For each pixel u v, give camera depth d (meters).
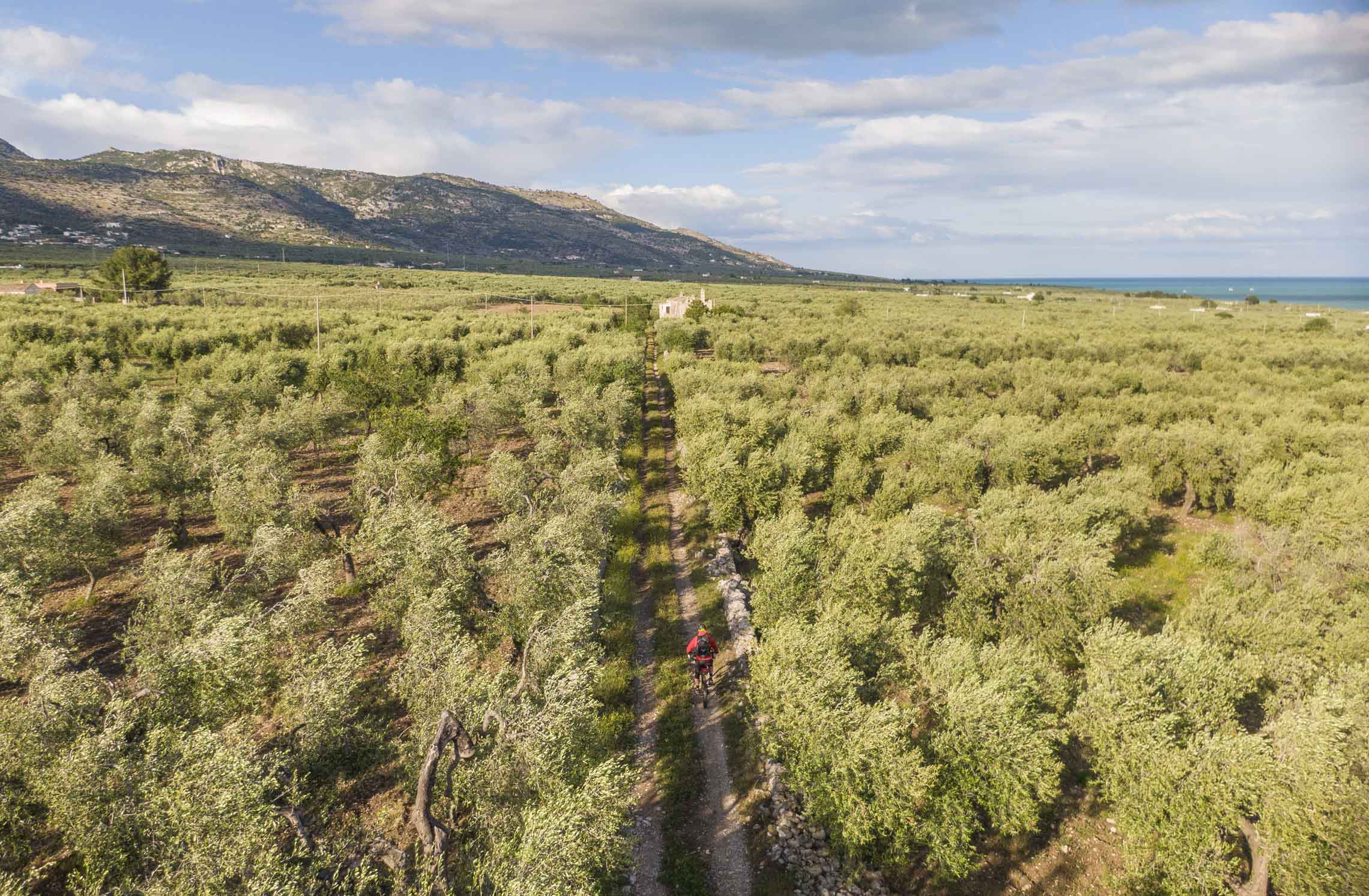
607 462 29.67
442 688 14.58
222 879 9.77
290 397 42.88
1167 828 13.17
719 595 25.98
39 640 15.78
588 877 11.48
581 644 16.58
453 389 49.84
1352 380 60.41
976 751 13.94
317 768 13.52
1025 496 30.34
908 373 62.84
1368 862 11.58
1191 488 35.62
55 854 12.94
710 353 86.31
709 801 16.06
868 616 18.53
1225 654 18.78
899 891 14.08
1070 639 20.16
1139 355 73.75
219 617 16.88
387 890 11.98
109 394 44.09
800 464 32.69
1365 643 17.25
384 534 20.12
